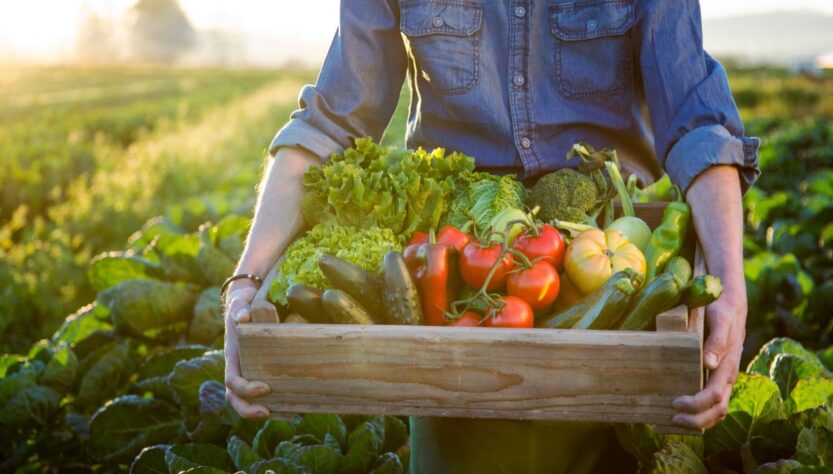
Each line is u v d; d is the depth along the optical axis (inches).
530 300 83.5
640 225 92.5
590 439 94.2
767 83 1756.9
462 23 98.1
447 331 78.4
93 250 415.2
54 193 490.3
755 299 197.2
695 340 74.4
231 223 209.5
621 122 99.4
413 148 106.3
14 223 422.9
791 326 190.7
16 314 295.7
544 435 91.7
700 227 88.3
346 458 115.1
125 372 169.5
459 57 98.5
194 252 208.1
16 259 344.8
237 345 86.9
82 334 189.8
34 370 168.7
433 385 79.7
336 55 102.8
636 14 96.1
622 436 97.9
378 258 88.5
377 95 103.2
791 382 124.7
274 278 88.8
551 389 77.9
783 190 419.2
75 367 166.6
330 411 82.5
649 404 76.9
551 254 86.4
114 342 174.6
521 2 97.4
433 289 83.6
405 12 99.6
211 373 140.4
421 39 99.0
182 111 1285.7
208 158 730.8
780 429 108.0
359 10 101.9
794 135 577.9
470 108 99.0
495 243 86.4
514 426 91.6
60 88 2728.8
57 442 162.2
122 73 4256.9
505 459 92.6
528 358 77.7
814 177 376.5
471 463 93.9
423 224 95.1
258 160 658.8
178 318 182.1
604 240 87.6
